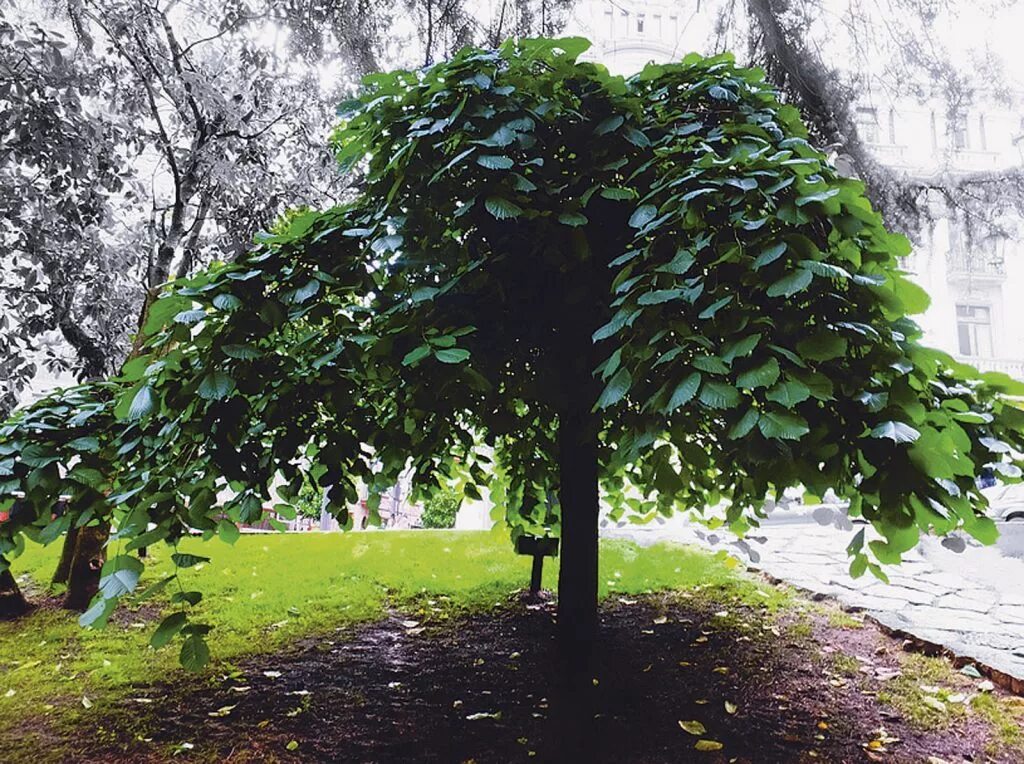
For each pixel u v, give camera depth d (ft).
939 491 5.46
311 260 7.60
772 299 6.08
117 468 7.78
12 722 7.73
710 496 10.52
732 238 6.17
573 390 8.73
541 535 13.33
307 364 7.77
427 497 11.72
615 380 5.78
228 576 13.52
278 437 7.81
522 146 7.22
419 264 7.70
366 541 17.24
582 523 9.57
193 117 15.62
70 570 12.34
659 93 8.58
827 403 5.96
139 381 7.30
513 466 11.64
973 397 7.09
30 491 7.22
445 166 7.18
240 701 8.30
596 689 8.68
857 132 14.97
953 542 7.21
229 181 15.25
